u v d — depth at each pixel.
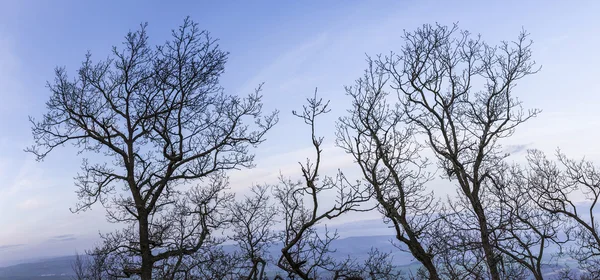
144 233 14.20
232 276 12.70
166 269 13.66
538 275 11.95
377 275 10.26
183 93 15.19
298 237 9.52
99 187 14.92
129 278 14.76
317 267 10.23
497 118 15.78
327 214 9.49
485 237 11.88
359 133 12.61
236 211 13.12
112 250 14.09
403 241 11.45
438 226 11.71
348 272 10.00
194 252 13.82
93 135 14.80
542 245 12.33
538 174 14.59
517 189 13.55
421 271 11.85
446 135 15.45
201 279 13.31
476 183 14.09
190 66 15.23
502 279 11.66
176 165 15.08
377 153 12.39
